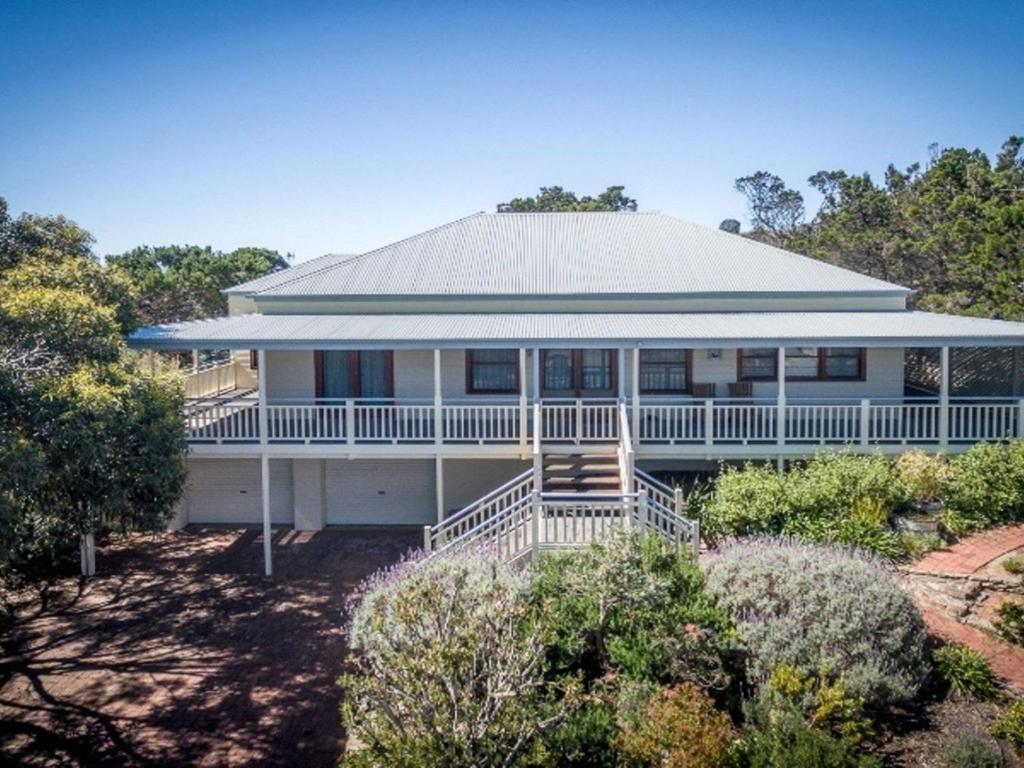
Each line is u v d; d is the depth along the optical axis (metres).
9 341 14.41
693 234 26.31
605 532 13.09
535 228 27.12
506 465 21.25
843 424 20.19
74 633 15.41
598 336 18.27
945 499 16.34
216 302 48.88
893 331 18.59
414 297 22.34
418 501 21.72
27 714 12.54
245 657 14.31
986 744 9.60
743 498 16.36
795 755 8.88
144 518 15.40
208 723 12.20
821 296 22.06
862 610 11.02
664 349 21.23
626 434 16.88
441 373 21.55
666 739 9.00
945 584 14.11
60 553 19.16
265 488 18.66
